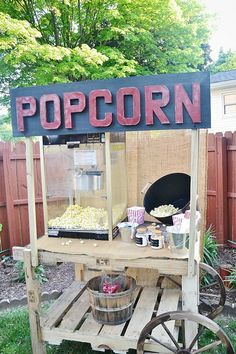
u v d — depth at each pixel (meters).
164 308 2.40
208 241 3.68
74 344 2.49
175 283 2.83
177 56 7.42
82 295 2.71
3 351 2.40
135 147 2.95
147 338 2.05
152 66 7.43
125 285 2.36
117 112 1.83
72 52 5.42
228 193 4.25
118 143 2.49
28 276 2.17
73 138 2.24
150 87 1.75
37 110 1.98
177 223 2.13
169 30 7.04
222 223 4.25
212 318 2.56
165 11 6.49
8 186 4.26
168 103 1.73
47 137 2.29
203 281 3.10
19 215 4.39
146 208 2.58
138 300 2.57
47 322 2.26
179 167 2.88
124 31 6.26
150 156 2.93
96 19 6.34
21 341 2.52
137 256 1.95
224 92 9.74
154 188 2.65
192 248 1.84
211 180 4.35
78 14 6.30
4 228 4.32
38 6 6.02
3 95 7.04
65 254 2.08
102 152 2.20
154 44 7.13
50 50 5.07
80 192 2.37
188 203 2.38
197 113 1.68
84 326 2.22
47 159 2.33
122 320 2.23
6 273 3.77
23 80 6.30
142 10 6.38
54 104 1.94
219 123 9.98
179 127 1.73
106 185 2.21
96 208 2.34
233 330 2.57
